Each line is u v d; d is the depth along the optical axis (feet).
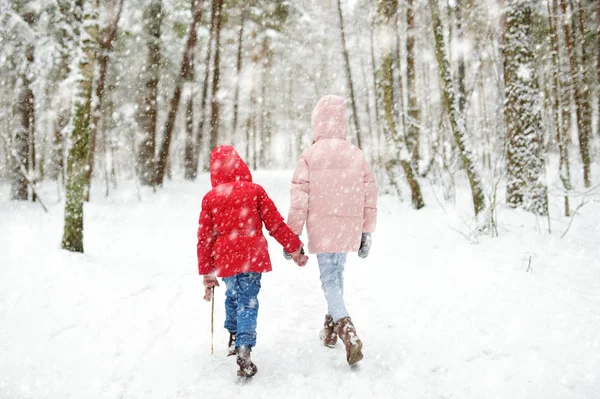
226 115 92.84
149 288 15.23
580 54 47.24
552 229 23.08
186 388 8.63
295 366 9.61
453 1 41.78
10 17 34.88
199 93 71.41
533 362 9.43
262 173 75.87
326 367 9.53
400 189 36.99
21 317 11.77
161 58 50.14
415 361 9.77
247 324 9.11
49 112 42.52
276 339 11.18
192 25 52.90
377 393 8.37
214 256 9.53
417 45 57.11
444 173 39.40
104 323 11.91
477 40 30.17
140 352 10.35
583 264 17.48
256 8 66.80
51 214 32.45
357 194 10.26
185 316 12.88
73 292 13.82
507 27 26.40
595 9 44.93
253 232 9.58
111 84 46.03
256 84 91.50
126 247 21.54
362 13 62.75
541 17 37.47
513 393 8.25
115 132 49.39
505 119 26.81
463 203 31.71
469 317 12.25
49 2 34.83
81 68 18.38
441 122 33.50
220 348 10.68
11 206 36.99
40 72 37.04
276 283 16.70
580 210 30.01
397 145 34.12
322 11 67.31
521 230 22.71
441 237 22.97
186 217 33.24
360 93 79.82
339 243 10.01
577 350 9.97
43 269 15.46
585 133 41.19
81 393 8.43
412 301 13.89
